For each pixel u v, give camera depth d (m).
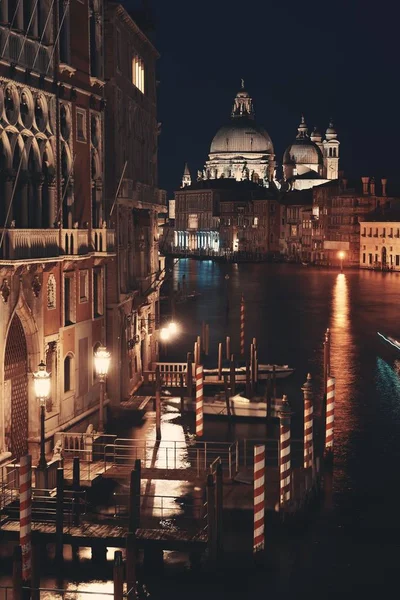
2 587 27.98
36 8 37.53
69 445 39.22
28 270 36.12
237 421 51.16
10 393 36.34
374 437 47.59
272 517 34.75
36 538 30.55
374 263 195.50
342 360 71.56
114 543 30.48
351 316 102.88
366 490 39.22
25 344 37.47
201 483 36.25
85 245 42.62
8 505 32.47
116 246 48.06
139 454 42.72
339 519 35.72
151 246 63.41
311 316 102.88
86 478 35.56
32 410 37.78
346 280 160.38
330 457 42.56
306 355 74.25
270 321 97.88
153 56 63.97
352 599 29.14
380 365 69.12
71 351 42.09
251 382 57.38
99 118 45.72
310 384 39.88
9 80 35.06
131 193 52.12
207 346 72.50
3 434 35.34
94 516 33.28
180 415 51.41
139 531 30.91
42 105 38.50
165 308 110.25
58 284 40.06
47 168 39.41
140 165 58.75
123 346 51.50
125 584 29.53
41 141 38.56
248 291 136.88
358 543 33.38
